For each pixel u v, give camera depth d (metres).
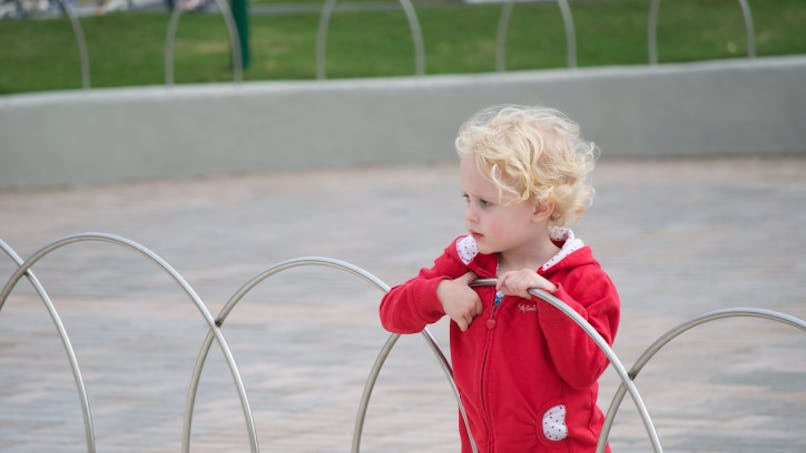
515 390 2.97
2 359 7.00
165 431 5.76
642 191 12.56
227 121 14.22
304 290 8.67
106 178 13.79
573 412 3.00
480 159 2.87
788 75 14.66
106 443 5.59
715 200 11.93
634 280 8.74
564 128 2.99
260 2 23.83
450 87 14.75
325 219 11.43
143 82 16.97
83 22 17.47
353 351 7.13
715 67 14.74
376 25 21.11
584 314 2.87
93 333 7.57
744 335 7.19
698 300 8.09
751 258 9.33
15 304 8.35
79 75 16.92
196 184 13.69
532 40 19.78
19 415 6.00
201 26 20.06
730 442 5.40
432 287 3.06
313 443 5.54
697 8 19.30
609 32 19.36
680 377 6.41
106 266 9.53
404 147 14.83
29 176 13.39
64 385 6.52
